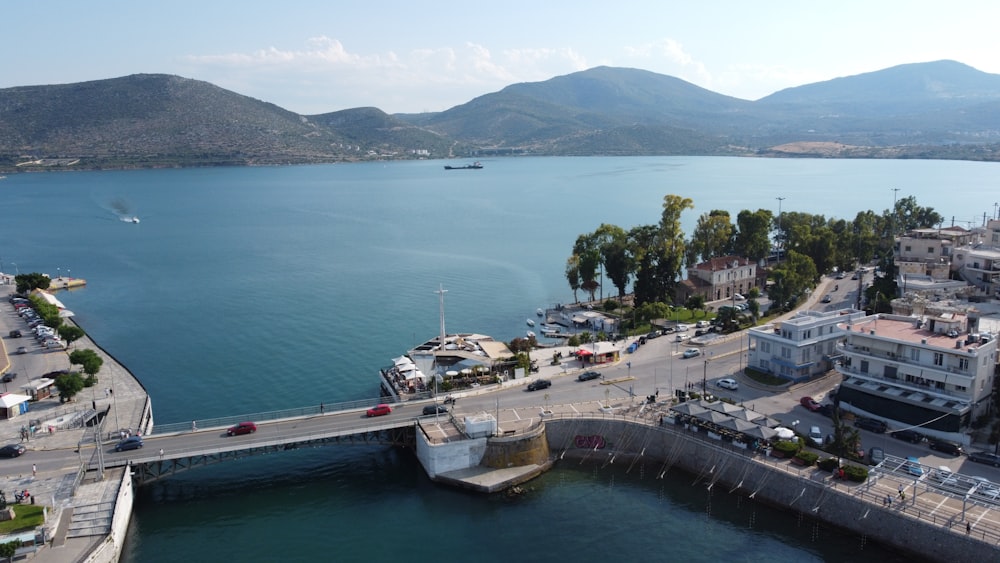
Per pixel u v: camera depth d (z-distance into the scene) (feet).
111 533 277.44
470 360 471.21
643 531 303.89
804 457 324.39
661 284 641.81
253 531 307.58
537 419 377.71
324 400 457.68
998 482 303.07
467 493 336.29
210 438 357.82
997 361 376.89
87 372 445.37
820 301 653.71
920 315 455.22
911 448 342.44
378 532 305.12
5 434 366.43
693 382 437.99
